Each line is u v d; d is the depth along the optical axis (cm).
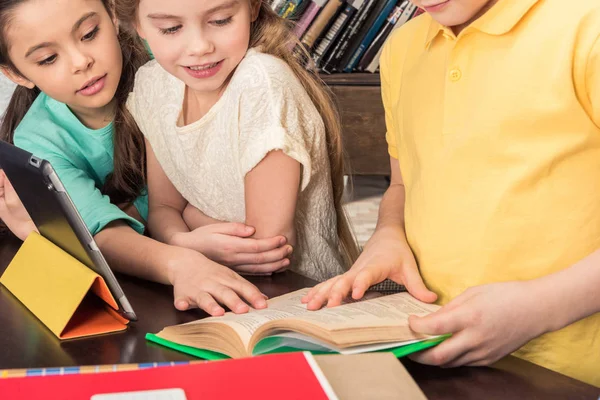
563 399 60
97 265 74
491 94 78
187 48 95
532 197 77
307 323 64
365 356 58
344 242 125
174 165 116
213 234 100
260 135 99
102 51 105
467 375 65
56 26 99
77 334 75
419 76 88
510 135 77
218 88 107
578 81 73
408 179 93
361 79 209
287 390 51
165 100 114
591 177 76
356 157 211
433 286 86
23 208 106
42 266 84
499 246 79
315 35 206
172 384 52
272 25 108
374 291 84
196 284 84
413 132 88
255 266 98
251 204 101
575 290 65
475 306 64
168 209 120
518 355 83
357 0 206
